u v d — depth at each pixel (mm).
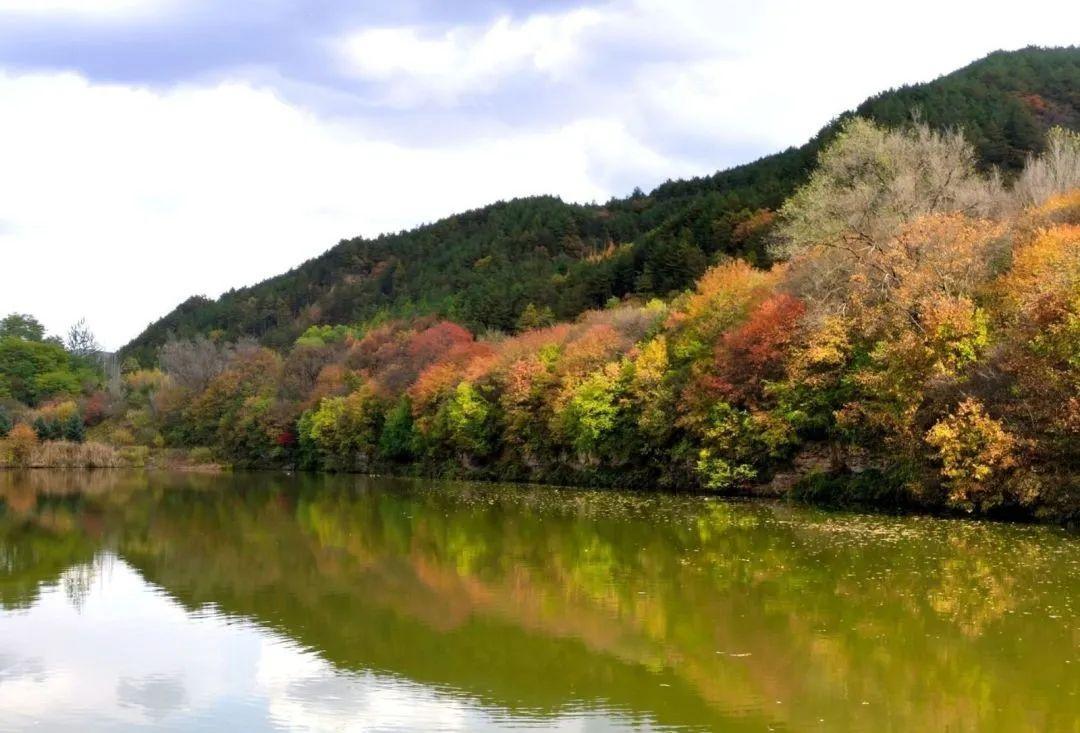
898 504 41406
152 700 16438
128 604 24453
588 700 16062
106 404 126562
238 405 112438
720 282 60188
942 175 55844
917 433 39219
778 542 32500
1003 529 34156
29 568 30531
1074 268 34375
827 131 109500
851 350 43844
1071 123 99188
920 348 39031
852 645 19266
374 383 96562
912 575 26125
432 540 36156
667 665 18094
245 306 189875
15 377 134500
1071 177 56500
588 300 103562
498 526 40281
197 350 137125
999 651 18625
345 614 22891
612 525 39000
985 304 40250
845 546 31188
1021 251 40719
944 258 41875
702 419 51062
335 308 171500
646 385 57031
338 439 95688
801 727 14633
